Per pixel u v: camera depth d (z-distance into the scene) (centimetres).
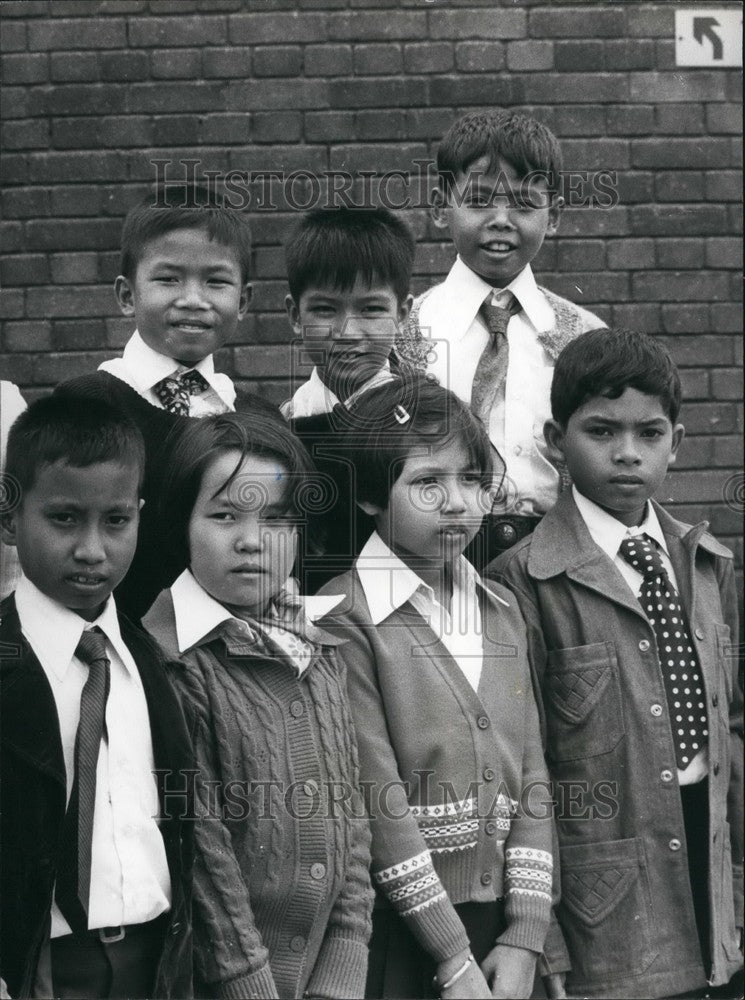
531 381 239
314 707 205
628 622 221
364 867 204
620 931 218
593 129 253
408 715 211
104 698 204
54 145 249
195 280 229
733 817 232
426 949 205
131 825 201
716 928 220
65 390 229
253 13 251
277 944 200
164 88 250
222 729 200
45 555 209
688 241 254
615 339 225
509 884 211
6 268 248
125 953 200
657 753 219
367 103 251
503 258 240
